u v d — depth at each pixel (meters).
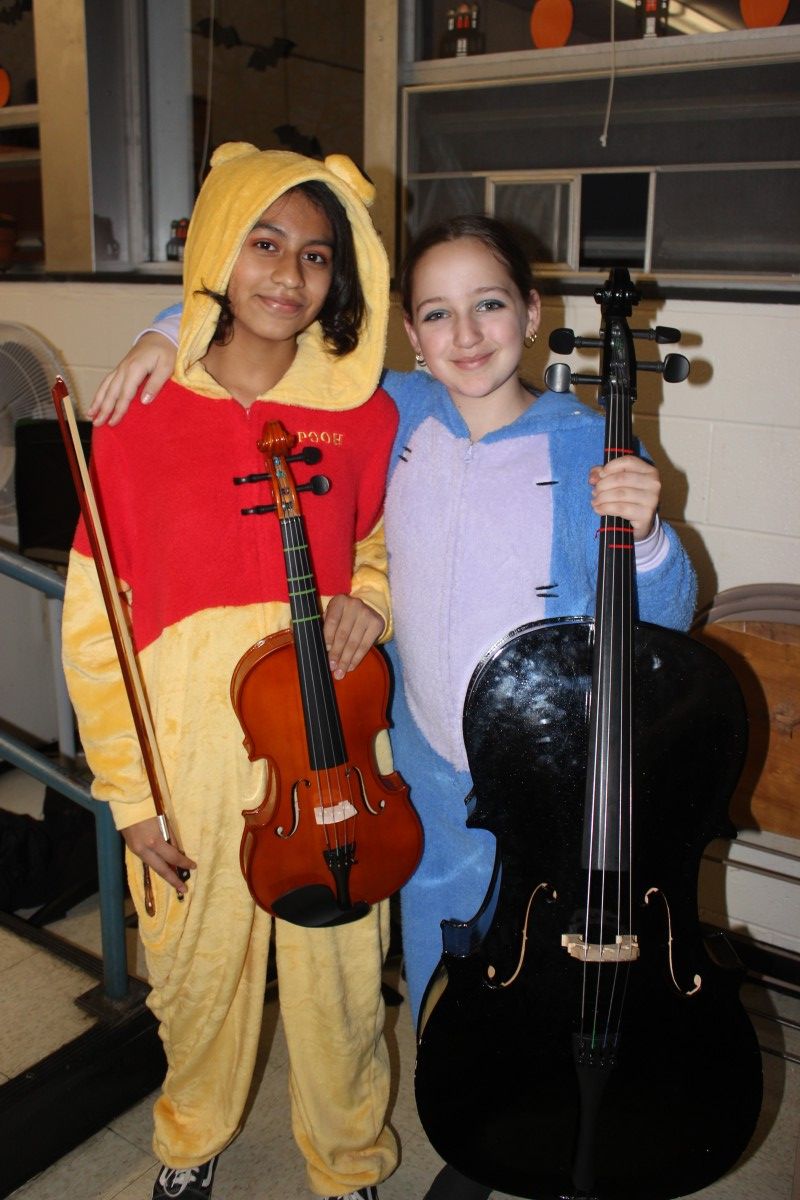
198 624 1.40
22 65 3.24
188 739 1.41
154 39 3.05
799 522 2.18
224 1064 1.62
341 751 1.38
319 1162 1.65
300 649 1.34
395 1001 2.21
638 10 2.27
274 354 1.43
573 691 1.29
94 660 1.43
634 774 1.27
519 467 1.40
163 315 1.51
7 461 2.53
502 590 1.40
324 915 1.41
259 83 4.32
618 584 1.25
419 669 1.47
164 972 1.52
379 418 1.51
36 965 2.13
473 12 2.44
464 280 1.34
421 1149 1.86
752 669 1.95
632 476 1.22
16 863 2.45
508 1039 1.28
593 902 1.26
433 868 1.54
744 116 2.19
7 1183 1.75
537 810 1.30
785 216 2.20
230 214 1.31
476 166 2.51
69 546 2.48
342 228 1.40
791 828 1.96
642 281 2.31
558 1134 1.30
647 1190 1.30
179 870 1.45
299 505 1.35
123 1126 1.91
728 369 2.18
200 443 1.39
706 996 1.28
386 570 1.55
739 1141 1.29
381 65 2.52
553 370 1.31
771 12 2.14
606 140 2.34
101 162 3.02
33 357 2.50
